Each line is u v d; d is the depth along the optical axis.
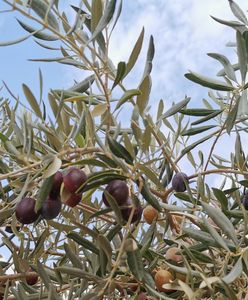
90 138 0.36
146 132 0.36
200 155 0.53
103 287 0.38
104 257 0.37
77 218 0.47
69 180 0.34
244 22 0.47
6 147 0.36
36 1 0.39
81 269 0.40
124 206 0.36
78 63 0.45
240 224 0.50
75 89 0.45
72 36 0.39
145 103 0.37
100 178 0.35
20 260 0.45
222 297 0.39
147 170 0.36
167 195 0.47
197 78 0.45
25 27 0.42
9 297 0.47
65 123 0.38
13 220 0.44
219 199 0.40
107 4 0.38
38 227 0.56
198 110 0.48
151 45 0.41
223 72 0.51
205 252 0.46
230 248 0.38
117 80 0.37
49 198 0.36
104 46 0.40
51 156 0.34
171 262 0.41
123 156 0.36
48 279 0.39
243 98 0.48
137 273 0.37
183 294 0.41
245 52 0.43
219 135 0.47
